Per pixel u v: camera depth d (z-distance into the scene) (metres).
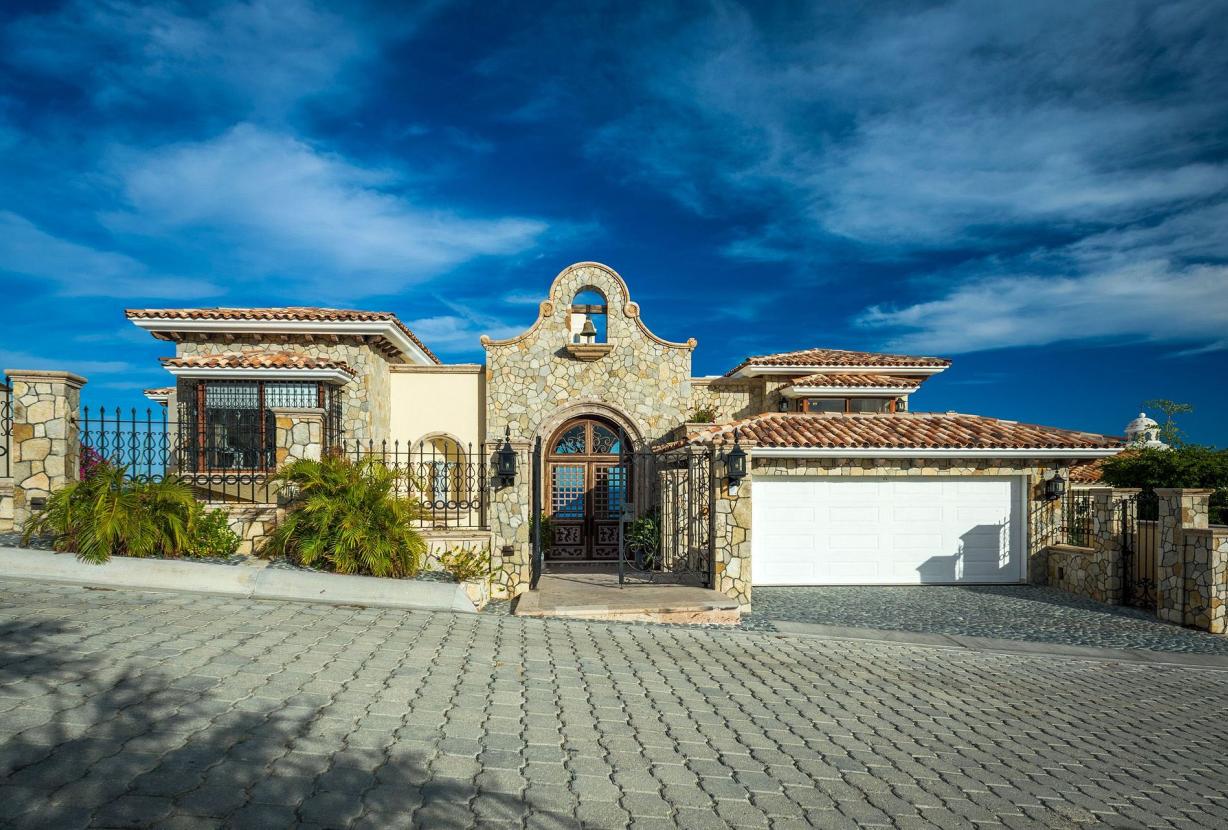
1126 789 5.84
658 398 19.56
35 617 7.32
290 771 4.54
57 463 10.88
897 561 16.95
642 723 6.36
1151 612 14.27
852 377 21.38
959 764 6.09
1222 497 24.34
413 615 9.95
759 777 5.39
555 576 16.34
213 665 6.40
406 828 4.02
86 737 4.60
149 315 17.31
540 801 4.59
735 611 12.17
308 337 18.08
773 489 16.83
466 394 19.88
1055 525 17.11
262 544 11.63
